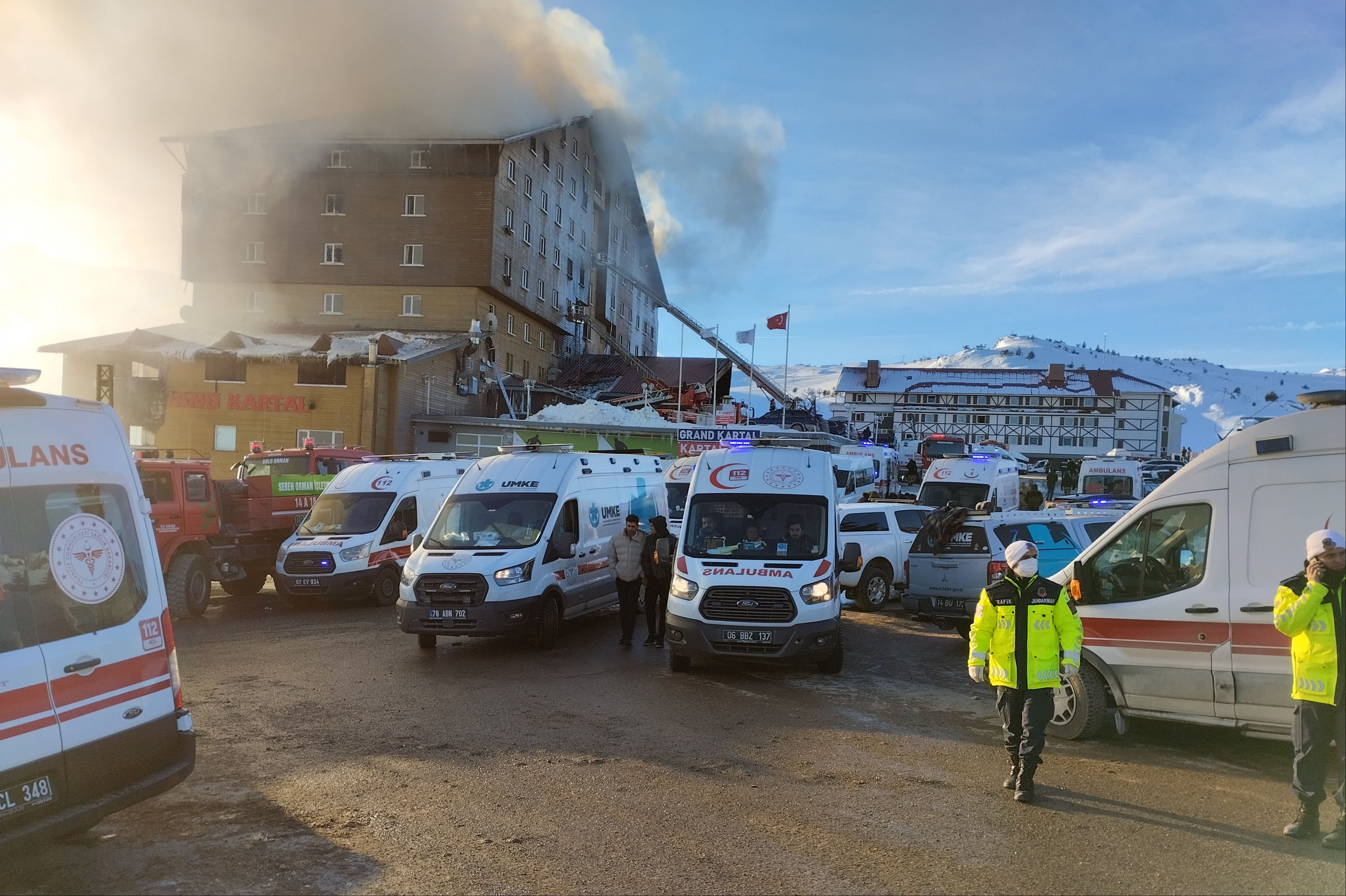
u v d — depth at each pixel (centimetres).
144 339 3500
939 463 2039
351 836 507
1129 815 549
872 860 476
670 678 968
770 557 1002
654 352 7619
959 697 886
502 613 1066
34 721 423
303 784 598
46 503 452
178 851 483
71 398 483
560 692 890
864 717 803
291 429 3662
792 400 4788
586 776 619
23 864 466
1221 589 659
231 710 804
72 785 439
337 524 1537
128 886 440
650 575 1165
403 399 3697
